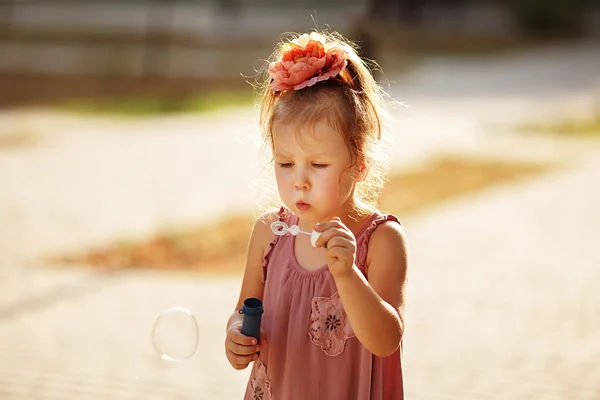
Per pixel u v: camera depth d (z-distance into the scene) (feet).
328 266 6.80
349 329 7.41
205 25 112.78
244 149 49.55
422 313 20.16
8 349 17.48
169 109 68.54
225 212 33.35
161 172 42.27
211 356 17.29
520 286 22.53
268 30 111.14
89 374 16.12
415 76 91.86
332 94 7.15
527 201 35.78
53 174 41.32
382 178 7.98
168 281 23.76
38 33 104.32
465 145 52.85
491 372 16.07
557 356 16.97
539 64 102.53
